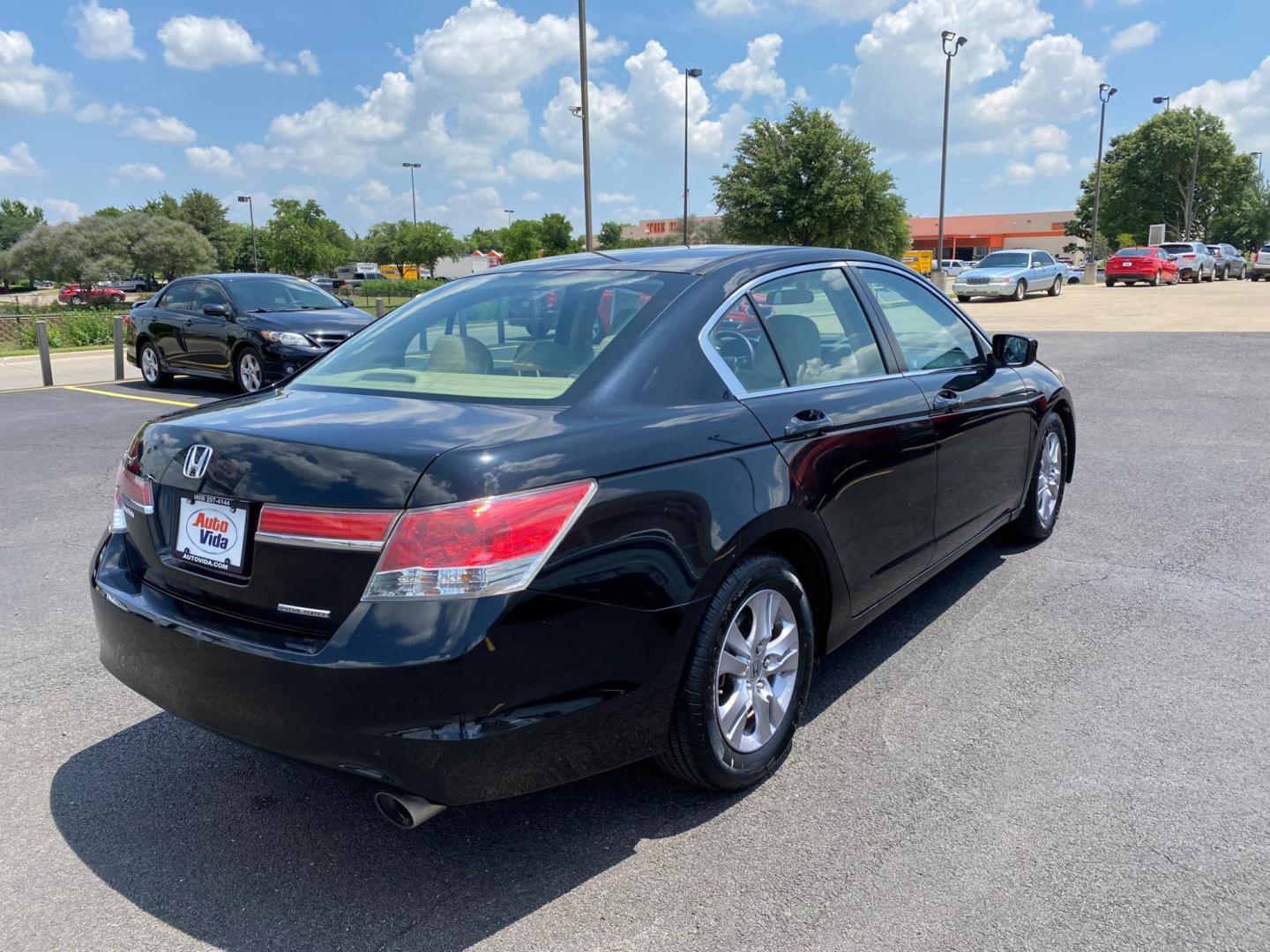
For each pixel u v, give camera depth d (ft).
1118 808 9.08
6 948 7.59
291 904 8.09
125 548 9.37
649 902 7.97
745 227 123.24
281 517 7.54
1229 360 42.27
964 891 7.95
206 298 42.70
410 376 9.87
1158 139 245.45
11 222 460.96
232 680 7.72
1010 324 65.16
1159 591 14.79
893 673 12.21
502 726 7.27
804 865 8.39
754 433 9.33
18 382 49.49
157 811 9.59
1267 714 10.85
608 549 7.77
